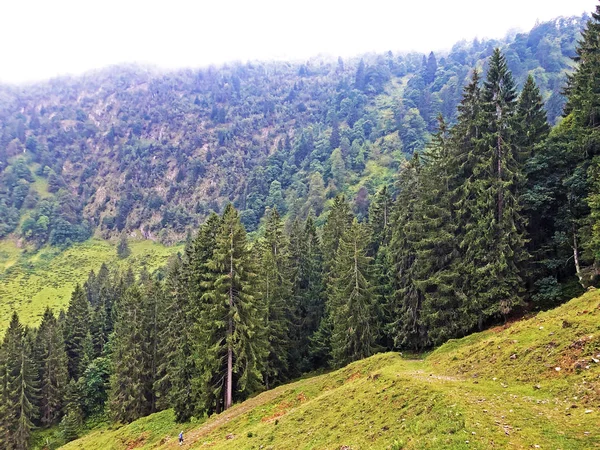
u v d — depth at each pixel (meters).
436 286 34.38
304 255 51.06
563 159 29.88
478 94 33.06
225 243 34.06
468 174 32.84
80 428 55.09
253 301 35.00
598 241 23.89
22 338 58.44
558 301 28.17
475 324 30.39
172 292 44.59
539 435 10.85
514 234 28.52
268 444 18.86
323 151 177.12
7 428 51.06
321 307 49.41
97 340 68.88
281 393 30.16
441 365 22.36
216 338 33.88
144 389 46.25
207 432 27.66
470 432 11.37
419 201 37.12
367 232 51.41
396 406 16.03
